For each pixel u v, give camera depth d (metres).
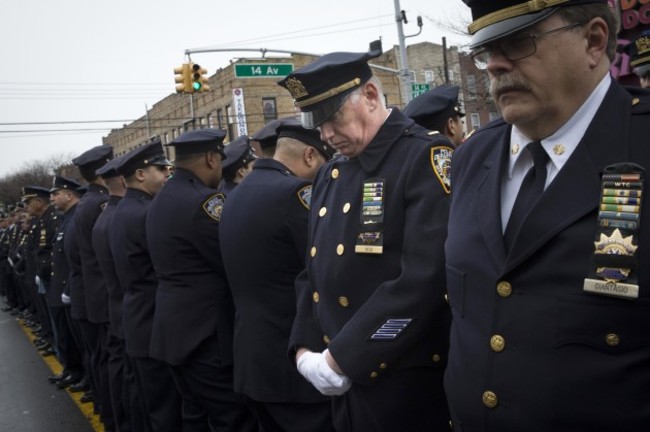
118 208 3.55
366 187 1.83
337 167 2.04
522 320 1.18
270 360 2.43
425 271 1.64
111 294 3.85
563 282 1.13
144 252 3.35
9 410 5.08
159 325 2.99
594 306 1.08
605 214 1.09
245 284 2.50
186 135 3.11
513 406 1.18
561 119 1.19
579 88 1.17
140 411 3.74
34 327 8.76
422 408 1.77
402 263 1.70
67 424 4.65
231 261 2.54
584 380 1.09
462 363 1.33
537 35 1.14
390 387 1.77
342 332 1.73
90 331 4.56
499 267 1.23
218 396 2.94
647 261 1.03
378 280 1.79
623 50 2.15
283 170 2.62
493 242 1.26
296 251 2.42
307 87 1.83
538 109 1.18
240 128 22.20
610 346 1.07
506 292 1.21
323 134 1.89
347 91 1.83
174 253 2.93
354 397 1.84
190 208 2.89
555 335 1.12
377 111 1.89
